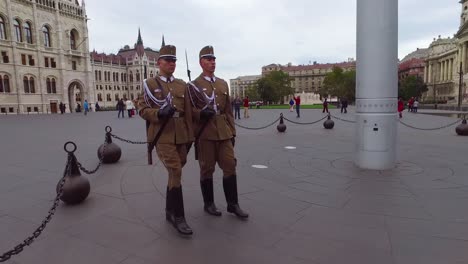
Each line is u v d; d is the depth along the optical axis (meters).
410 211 4.00
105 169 6.52
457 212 3.94
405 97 84.44
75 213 4.12
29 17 46.84
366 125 6.25
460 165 6.48
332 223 3.69
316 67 141.75
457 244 3.13
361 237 3.32
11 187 5.37
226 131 3.89
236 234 3.46
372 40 6.04
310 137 11.56
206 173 4.04
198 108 3.83
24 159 7.93
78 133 14.55
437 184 5.15
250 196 4.70
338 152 8.29
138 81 92.94
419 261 2.83
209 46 3.91
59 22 51.31
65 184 4.32
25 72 46.38
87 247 3.21
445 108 44.41
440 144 9.38
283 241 3.27
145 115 3.52
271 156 7.80
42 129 17.03
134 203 4.48
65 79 52.69
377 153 6.20
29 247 3.21
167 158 3.56
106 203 4.49
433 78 95.88
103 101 86.81
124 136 13.04
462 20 78.81
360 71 6.30
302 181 5.48
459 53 75.31
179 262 2.90
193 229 3.61
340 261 2.86
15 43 44.75
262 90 80.75
